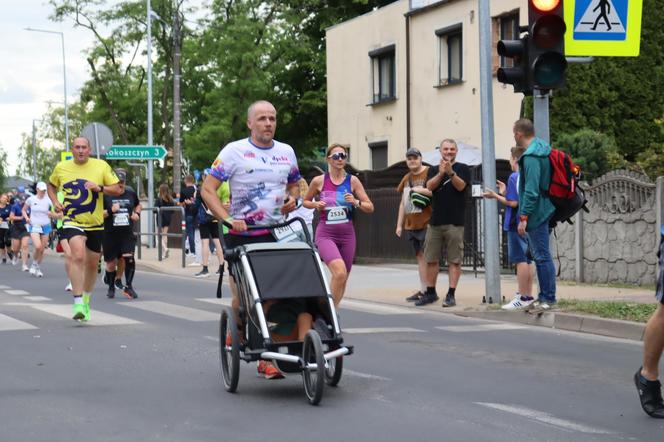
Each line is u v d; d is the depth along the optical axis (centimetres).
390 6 3888
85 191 1502
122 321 1548
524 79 1534
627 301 1603
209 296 2014
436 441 772
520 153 1630
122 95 6612
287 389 994
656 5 3014
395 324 1531
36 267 2762
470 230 2438
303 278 946
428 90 3662
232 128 5353
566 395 957
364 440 775
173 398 946
